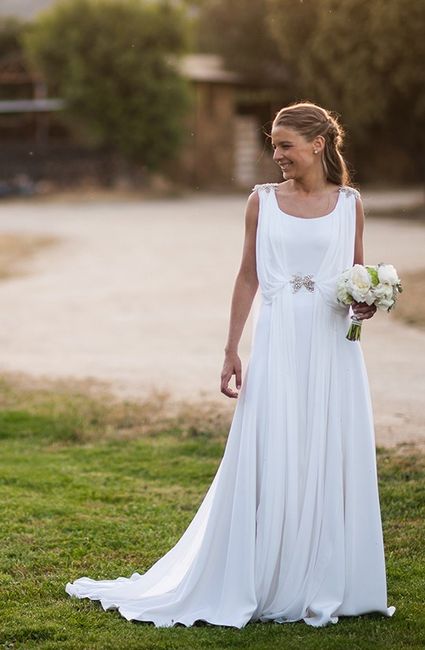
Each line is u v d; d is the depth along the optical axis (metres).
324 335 5.57
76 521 7.66
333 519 5.51
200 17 53.12
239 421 5.66
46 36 45.75
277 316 5.59
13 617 5.77
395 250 25.58
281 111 5.69
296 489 5.49
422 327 15.66
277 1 35.72
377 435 9.89
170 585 5.88
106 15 45.19
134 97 45.66
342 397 5.58
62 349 15.09
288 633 5.36
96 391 12.41
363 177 50.19
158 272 23.53
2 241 29.89
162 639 5.36
